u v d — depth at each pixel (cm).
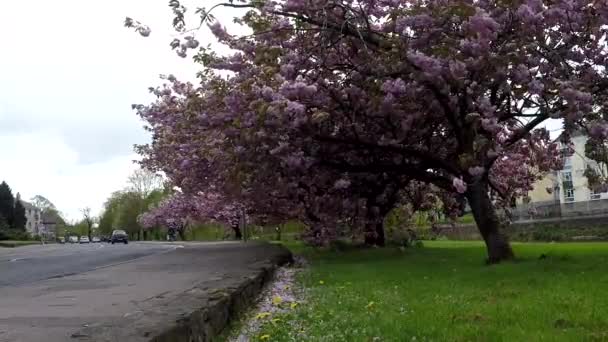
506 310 734
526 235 5222
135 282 1253
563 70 1443
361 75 1599
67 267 1958
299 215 2647
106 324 537
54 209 17388
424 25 1418
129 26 1488
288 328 695
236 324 774
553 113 1373
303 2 1488
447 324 660
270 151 1608
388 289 1026
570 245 2558
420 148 1783
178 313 584
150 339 468
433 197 2753
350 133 1738
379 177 2070
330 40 1559
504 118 1559
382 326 661
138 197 11550
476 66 1350
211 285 852
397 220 2978
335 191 2103
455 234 5578
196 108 1745
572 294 845
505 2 1341
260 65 1598
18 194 12962
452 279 1141
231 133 1650
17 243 8250
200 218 5028
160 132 2772
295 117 1449
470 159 1409
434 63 1355
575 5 1356
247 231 5784
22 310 801
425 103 1625
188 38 1538
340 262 1853
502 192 2298
